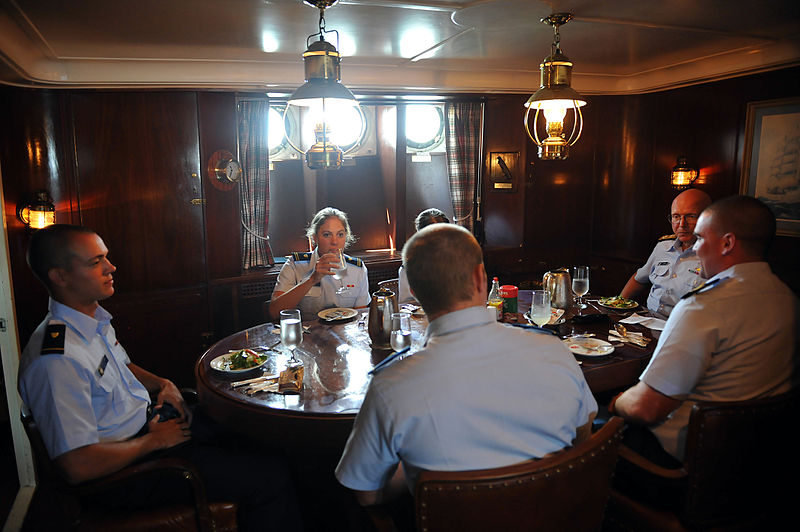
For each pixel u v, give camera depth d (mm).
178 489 1678
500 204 4629
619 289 4574
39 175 3314
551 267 4816
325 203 4578
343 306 2908
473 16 2652
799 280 3355
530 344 1135
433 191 4914
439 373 1076
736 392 1529
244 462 1781
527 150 4570
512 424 1097
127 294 3627
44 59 3191
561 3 2490
